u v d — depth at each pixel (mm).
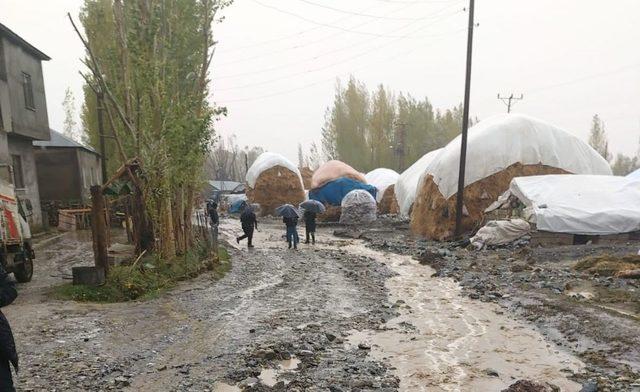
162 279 12000
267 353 6961
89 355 6922
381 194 42031
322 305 10547
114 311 9484
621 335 7820
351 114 64312
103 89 12539
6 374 3871
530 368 6824
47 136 22516
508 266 15055
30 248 12656
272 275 14422
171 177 13062
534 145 24453
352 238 26625
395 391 5926
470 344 7922
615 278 11898
